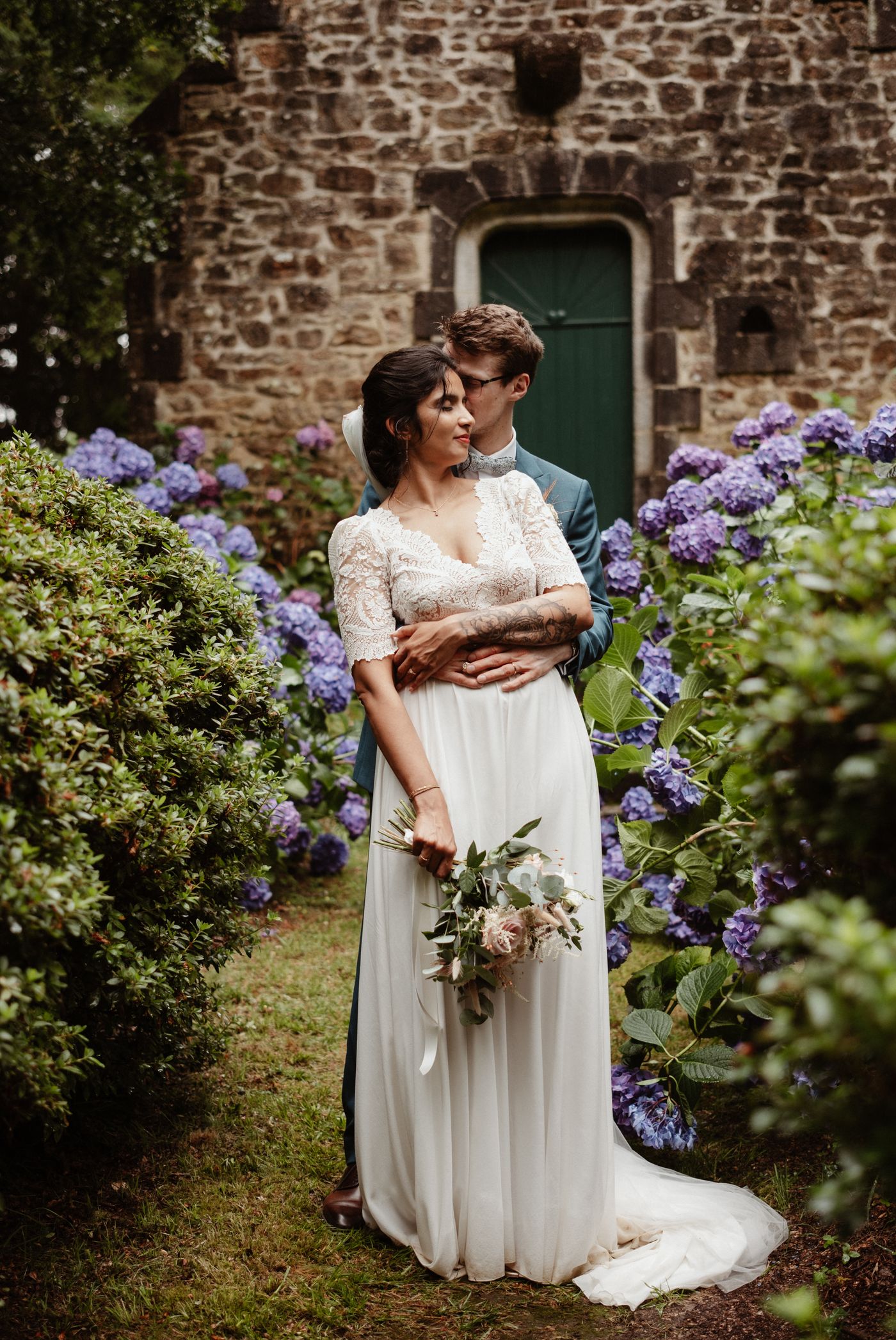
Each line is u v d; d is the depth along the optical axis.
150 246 7.53
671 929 3.67
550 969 2.33
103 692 2.30
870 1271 2.17
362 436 2.60
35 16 6.80
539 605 2.38
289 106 7.63
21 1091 1.86
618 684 3.10
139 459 6.23
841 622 1.46
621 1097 2.71
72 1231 2.35
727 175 7.49
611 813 5.11
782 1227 2.39
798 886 1.79
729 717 3.15
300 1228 2.43
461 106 7.56
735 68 7.46
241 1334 2.10
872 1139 1.43
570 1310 2.21
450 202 7.58
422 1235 2.30
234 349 7.75
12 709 1.88
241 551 5.42
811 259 7.51
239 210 7.69
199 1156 2.69
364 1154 2.38
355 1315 2.17
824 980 1.23
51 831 1.91
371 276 7.66
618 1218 2.43
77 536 2.68
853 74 7.44
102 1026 2.44
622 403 7.81
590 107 7.52
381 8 7.56
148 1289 2.19
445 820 2.27
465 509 2.47
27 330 11.17
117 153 7.39
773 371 7.50
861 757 1.35
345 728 5.28
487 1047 2.28
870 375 7.52
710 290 7.53
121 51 7.02
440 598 2.37
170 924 2.48
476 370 2.67
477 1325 2.15
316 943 4.18
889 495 3.75
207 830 2.53
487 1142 2.27
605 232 7.76
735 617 3.57
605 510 7.86
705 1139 2.84
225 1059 3.20
